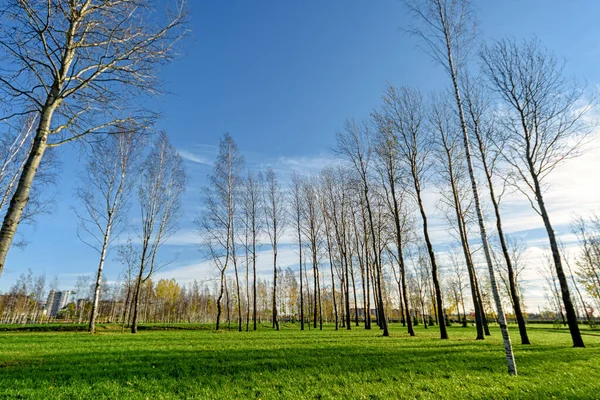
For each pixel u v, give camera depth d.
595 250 41.88
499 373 10.16
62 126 7.29
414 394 7.98
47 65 6.91
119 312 83.50
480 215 11.59
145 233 28.72
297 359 11.75
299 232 40.44
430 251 23.42
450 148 25.27
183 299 99.12
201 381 8.63
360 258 40.47
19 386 7.56
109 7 7.45
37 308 83.75
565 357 13.19
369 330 34.91
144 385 8.10
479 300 28.16
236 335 23.53
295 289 77.62
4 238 5.67
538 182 19.56
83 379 8.41
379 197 29.72
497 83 20.33
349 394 7.85
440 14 13.55
